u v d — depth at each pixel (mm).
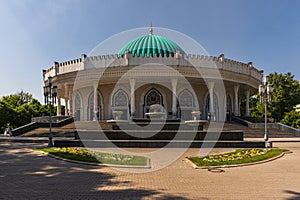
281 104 50000
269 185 7668
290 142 21734
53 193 6832
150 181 8211
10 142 21469
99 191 7035
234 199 6316
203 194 6734
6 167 10547
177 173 9484
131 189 7234
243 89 41219
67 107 42438
